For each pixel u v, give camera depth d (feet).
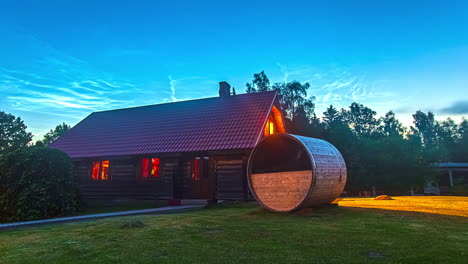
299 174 28.12
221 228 21.35
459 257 13.47
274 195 29.12
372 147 96.78
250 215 28.02
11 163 36.27
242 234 19.08
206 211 34.94
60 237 19.63
